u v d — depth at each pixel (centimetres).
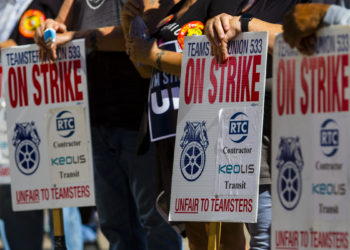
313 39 859
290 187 875
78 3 1370
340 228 840
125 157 1298
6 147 1484
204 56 1023
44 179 1241
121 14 1229
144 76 1253
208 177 1016
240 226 1165
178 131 1037
